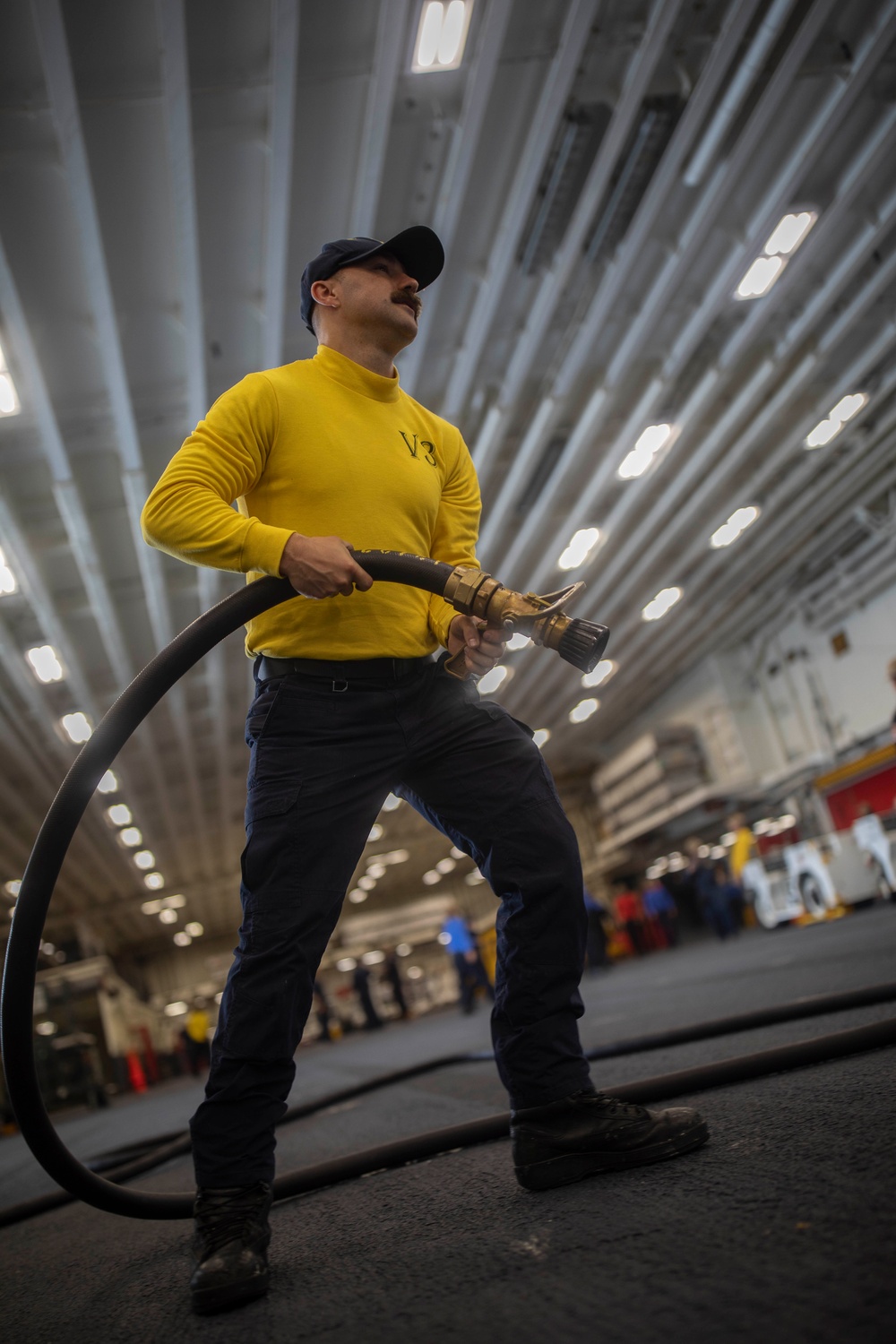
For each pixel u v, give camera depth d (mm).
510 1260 978
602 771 22578
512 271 7227
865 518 13891
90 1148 4898
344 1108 3539
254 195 5996
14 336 6051
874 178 7824
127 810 17078
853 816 13789
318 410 1414
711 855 22453
